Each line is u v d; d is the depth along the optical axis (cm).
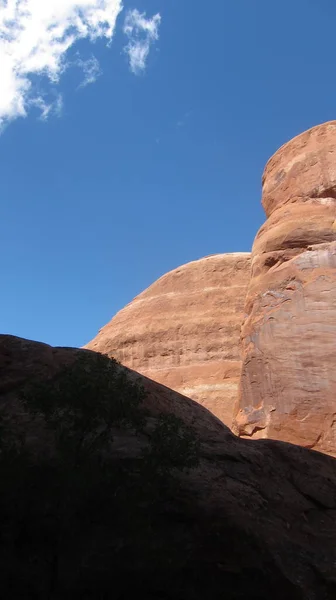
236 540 929
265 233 2327
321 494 1098
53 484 969
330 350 1889
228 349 3975
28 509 952
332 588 911
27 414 1128
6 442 995
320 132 2464
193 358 4012
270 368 1950
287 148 2555
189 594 888
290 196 2419
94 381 928
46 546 933
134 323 4453
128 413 944
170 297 4506
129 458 1004
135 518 906
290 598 884
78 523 933
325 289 1983
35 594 898
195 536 933
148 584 895
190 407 1332
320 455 1203
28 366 1281
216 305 4272
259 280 2195
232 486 1028
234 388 3697
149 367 4116
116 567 900
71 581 896
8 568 916
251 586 892
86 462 915
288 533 987
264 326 2033
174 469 1015
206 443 1157
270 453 1171
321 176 2341
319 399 1838
